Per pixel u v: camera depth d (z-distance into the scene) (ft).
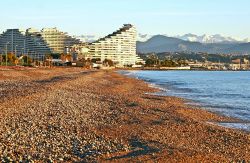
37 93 131.95
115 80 309.63
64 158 49.65
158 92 209.15
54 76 312.91
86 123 81.25
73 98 133.08
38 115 85.81
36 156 49.75
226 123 103.60
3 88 154.81
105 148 56.65
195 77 502.38
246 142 73.67
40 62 639.76
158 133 75.56
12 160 46.93
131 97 160.04
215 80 414.00
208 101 166.61
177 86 280.92
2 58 532.32
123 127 80.02
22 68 393.70
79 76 315.58
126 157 51.52
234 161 54.70
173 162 49.34
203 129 84.69
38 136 62.13
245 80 423.64
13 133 62.59
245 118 114.01
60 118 84.53
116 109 110.32
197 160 51.26
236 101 170.71
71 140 61.16
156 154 52.85
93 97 144.25
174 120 95.20
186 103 152.15
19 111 89.30
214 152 61.77
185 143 68.08
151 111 110.83
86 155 51.83
